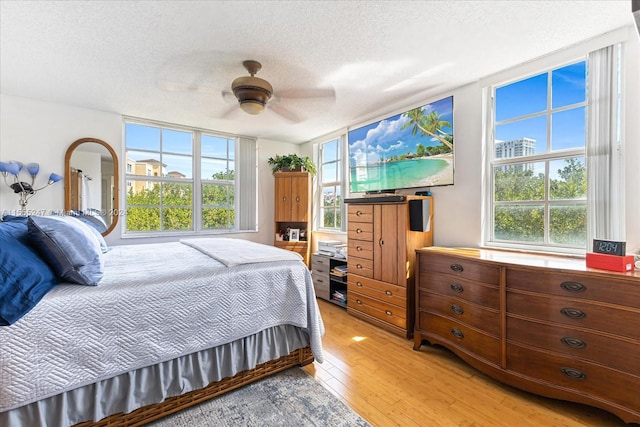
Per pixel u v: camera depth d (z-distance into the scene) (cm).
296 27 185
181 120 377
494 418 159
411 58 223
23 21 177
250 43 202
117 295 142
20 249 130
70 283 144
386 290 285
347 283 338
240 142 456
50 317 125
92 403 135
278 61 227
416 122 307
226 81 261
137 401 148
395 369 210
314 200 470
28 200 305
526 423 155
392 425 154
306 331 211
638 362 139
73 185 326
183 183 415
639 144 181
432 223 294
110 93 291
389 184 336
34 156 308
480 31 189
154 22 179
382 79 257
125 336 142
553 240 223
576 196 212
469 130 266
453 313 216
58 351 126
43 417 124
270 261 203
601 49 193
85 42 201
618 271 150
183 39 198
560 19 177
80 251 144
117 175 351
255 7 166
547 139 227
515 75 237
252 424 154
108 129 346
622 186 185
